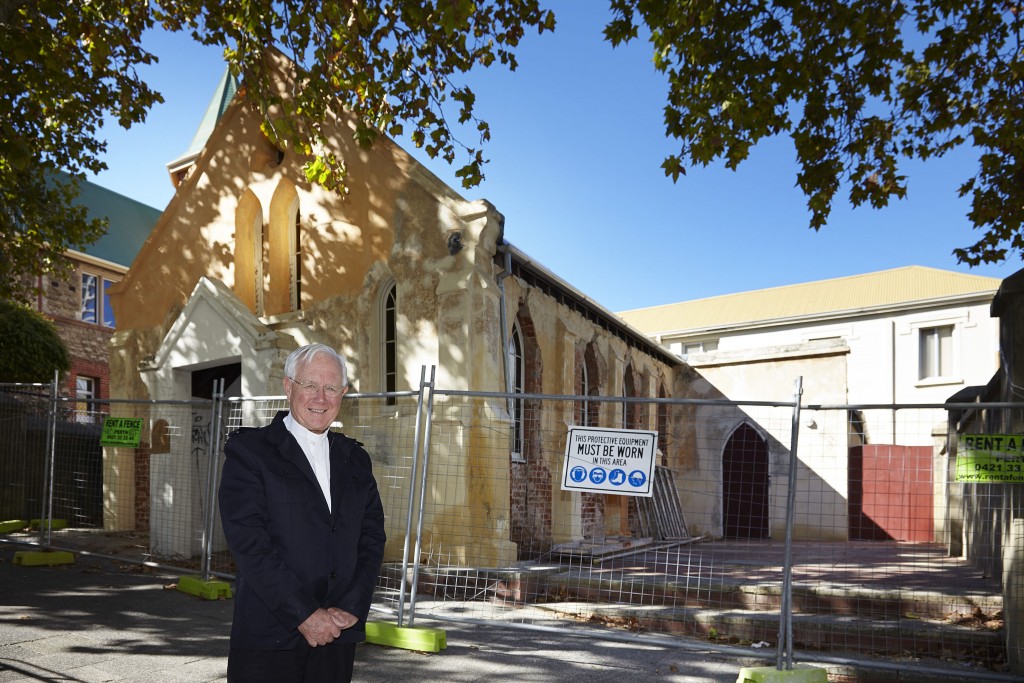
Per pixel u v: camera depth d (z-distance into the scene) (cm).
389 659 616
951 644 671
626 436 647
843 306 3031
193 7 1104
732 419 2366
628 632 737
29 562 996
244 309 1183
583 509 1405
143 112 1242
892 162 1073
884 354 2673
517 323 1291
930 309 2605
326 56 1066
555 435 1320
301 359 319
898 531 2111
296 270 1259
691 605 860
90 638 649
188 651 618
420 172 1107
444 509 1008
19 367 2012
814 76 999
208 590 825
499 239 1102
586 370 1606
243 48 1099
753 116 999
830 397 2266
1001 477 568
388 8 1000
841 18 937
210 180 1330
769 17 973
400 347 1091
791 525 570
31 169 1309
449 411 1023
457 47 1011
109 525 1370
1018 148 984
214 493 976
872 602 805
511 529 1204
